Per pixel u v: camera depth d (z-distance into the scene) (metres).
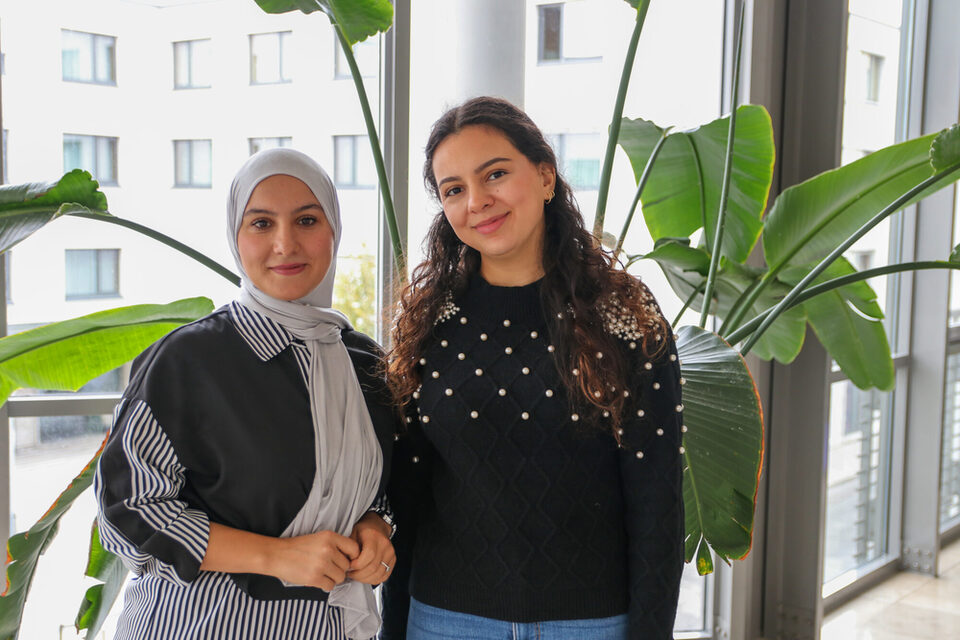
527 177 1.21
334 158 2.31
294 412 1.14
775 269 2.05
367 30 1.64
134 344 1.75
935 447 3.69
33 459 2.12
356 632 1.20
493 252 1.21
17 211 1.36
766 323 1.81
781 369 2.95
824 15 2.76
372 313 2.38
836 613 3.30
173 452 1.08
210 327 1.15
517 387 1.21
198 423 1.10
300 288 1.18
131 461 1.05
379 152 1.69
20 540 1.37
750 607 2.94
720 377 1.48
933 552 3.72
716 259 1.86
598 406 1.17
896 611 3.33
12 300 2.02
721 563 2.91
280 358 1.17
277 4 1.63
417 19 2.31
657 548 1.20
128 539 1.03
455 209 1.22
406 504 1.33
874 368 2.46
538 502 1.20
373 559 1.16
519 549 1.20
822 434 2.90
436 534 1.27
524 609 1.20
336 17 1.62
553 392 1.20
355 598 1.16
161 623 1.09
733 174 2.14
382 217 2.34
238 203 1.17
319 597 1.14
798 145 2.85
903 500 3.79
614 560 1.24
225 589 1.10
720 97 2.76
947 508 4.12
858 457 3.56
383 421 1.27
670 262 2.10
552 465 1.20
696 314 2.83
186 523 1.05
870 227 1.72
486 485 1.21
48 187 1.38
